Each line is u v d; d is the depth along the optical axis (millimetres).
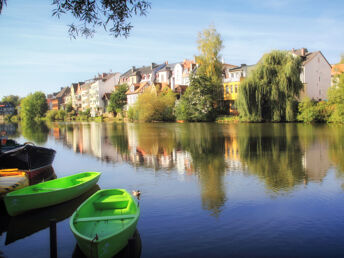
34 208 9969
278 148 21938
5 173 12664
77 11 8492
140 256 7090
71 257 7172
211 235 8117
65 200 10828
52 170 17016
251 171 15250
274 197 11133
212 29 56969
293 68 44250
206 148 22891
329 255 7062
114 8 8609
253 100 46719
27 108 119875
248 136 29625
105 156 21062
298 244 7586
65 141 31734
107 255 6344
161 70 83500
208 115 56438
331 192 11609
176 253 7230
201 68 57375
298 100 47750
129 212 8602
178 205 10430
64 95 150625
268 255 7105
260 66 46500
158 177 14484
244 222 8930
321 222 8859
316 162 16984
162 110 63719
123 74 104312
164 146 24766
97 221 7695
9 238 8352
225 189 12234
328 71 56344
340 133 30062
